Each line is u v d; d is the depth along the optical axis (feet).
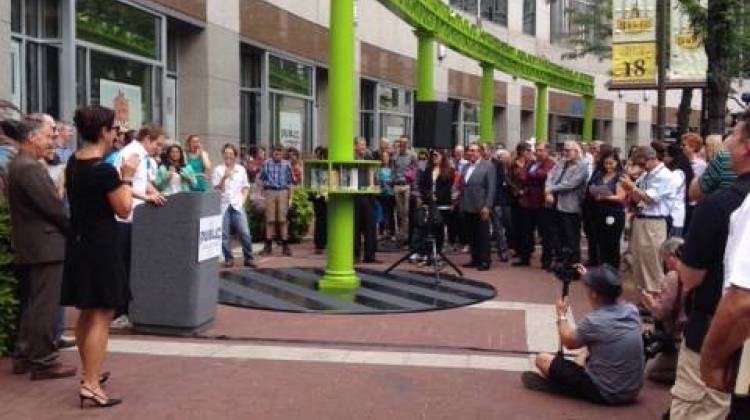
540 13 120.16
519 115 114.42
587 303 32.71
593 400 19.88
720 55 47.32
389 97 83.41
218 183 40.70
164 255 25.75
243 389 20.42
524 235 43.83
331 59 33.71
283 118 64.54
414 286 35.50
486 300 32.83
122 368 22.12
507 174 45.85
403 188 51.11
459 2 98.02
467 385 21.12
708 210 12.39
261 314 29.30
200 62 52.75
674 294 21.22
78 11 40.57
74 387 20.47
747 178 12.23
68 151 33.06
